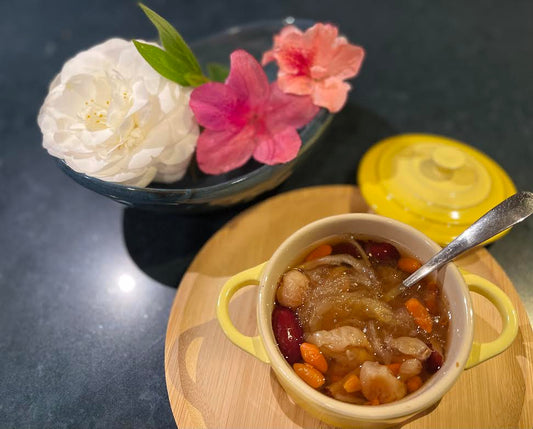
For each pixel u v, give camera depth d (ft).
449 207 0.89
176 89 0.83
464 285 0.66
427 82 1.17
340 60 0.92
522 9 1.32
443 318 0.69
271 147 0.87
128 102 0.79
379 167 0.96
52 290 0.91
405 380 0.66
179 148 0.84
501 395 0.71
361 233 0.75
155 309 0.88
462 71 1.19
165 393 0.79
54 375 0.82
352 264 0.75
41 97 1.21
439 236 0.86
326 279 0.74
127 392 0.79
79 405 0.78
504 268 0.89
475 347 0.63
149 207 0.83
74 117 0.81
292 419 0.71
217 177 0.94
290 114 0.91
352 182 1.01
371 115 1.11
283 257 0.71
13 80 1.25
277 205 0.92
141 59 0.81
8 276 0.94
